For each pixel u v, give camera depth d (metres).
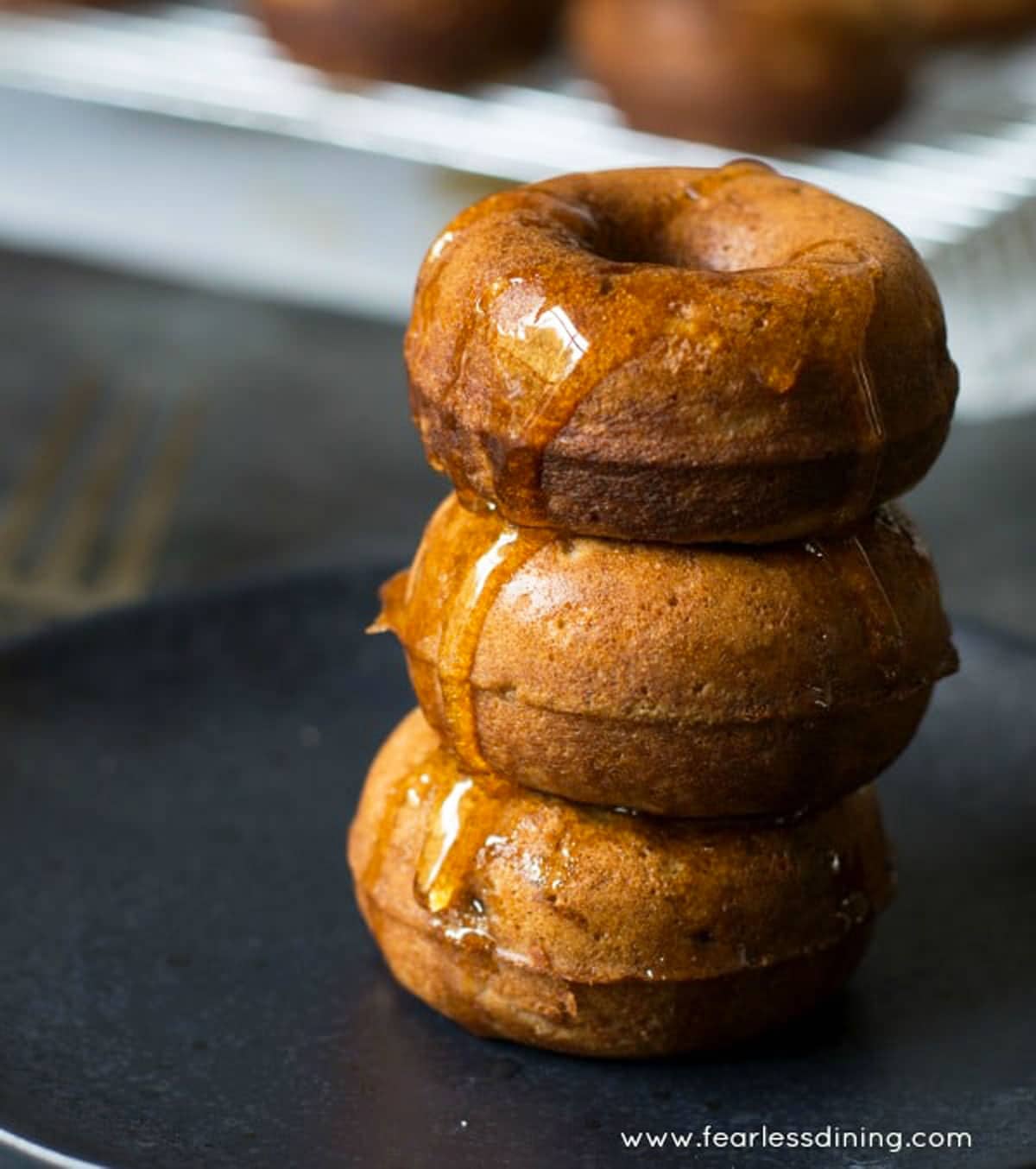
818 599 0.44
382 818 0.47
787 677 0.44
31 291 0.94
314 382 0.86
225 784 0.53
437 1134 0.44
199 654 0.55
